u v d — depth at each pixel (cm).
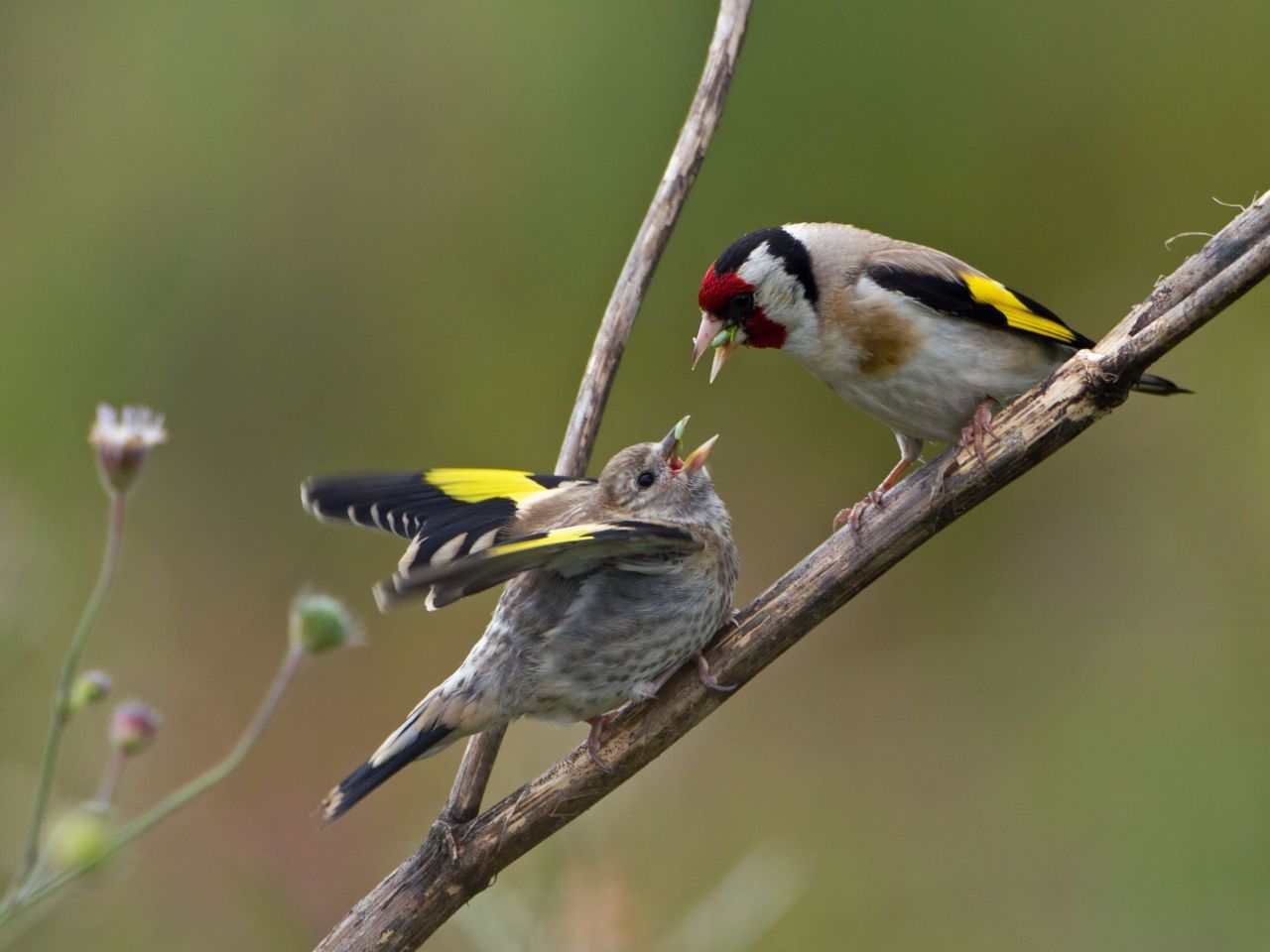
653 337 1387
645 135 1361
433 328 1394
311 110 1394
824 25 1348
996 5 1334
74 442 1352
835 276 746
